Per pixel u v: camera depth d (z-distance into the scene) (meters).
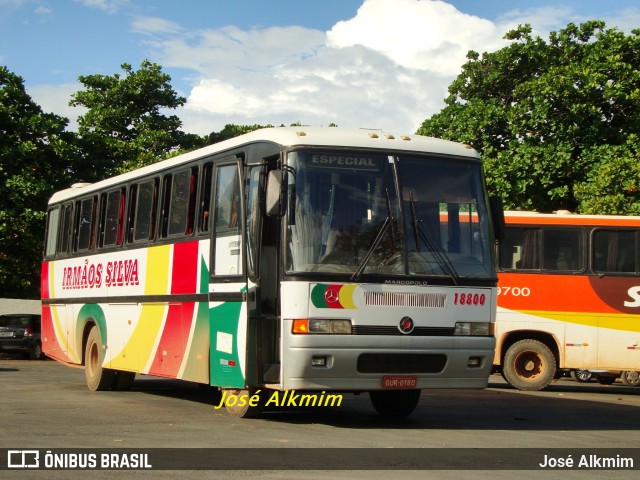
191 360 13.64
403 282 11.55
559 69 30.28
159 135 42.31
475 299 11.95
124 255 16.56
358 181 11.70
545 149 29.69
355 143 11.82
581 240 20.86
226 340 12.55
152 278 15.27
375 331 11.37
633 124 30.08
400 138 12.20
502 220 12.47
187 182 14.36
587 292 20.69
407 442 10.68
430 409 15.30
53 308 20.58
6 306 39.44
